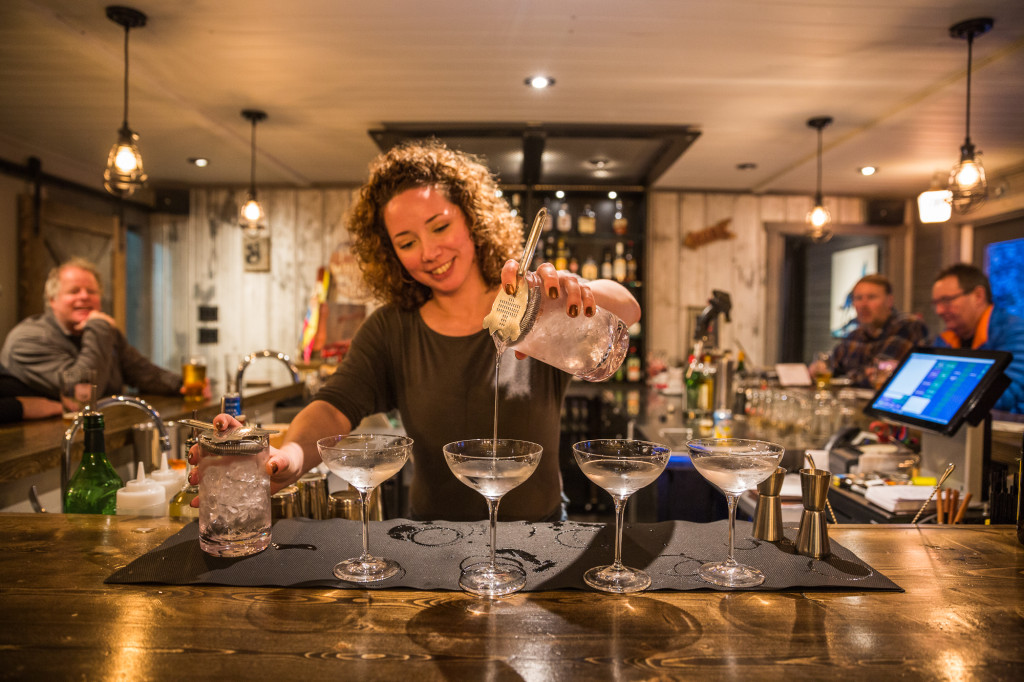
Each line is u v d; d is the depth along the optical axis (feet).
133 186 9.85
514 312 3.30
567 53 9.82
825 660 2.42
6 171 14.19
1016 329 16.10
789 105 11.98
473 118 12.82
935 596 2.97
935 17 8.64
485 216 4.94
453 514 4.84
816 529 3.39
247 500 3.34
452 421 4.83
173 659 2.40
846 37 9.23
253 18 8.73
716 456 3.04
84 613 2.75
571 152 15.33
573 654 2.45
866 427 8.92
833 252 23.90
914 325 14.05
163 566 3.20
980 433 5.51
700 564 3.27
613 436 12.46
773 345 19.45
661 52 9.76
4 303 14.21
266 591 2.96
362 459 2.95
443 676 2.30
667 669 2.35
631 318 4.70
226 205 19.11
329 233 18.99
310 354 17.39
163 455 4.57
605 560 3.31
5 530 3.75
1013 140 13.82
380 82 10.96
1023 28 8.89
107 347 9.55
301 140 14.35
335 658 2.41
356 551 3.41
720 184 18.51
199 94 11.51
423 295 5.24
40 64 10.15
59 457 6.71
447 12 8.57
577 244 18.84
